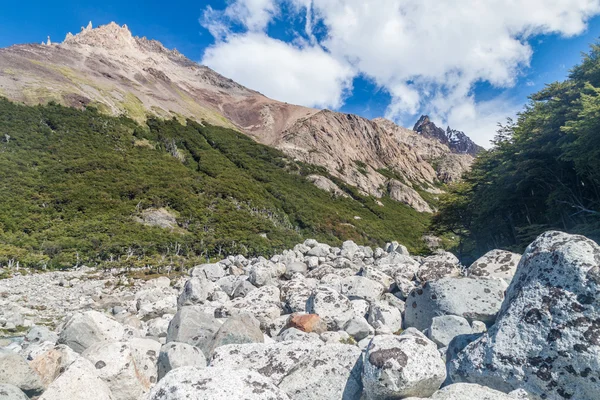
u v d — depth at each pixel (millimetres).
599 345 3682
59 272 33531
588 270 4035
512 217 28672
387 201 125562
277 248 56812
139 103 139750
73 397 4008
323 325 7469
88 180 69188
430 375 3758
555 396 3730
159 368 5547
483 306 6742
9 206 53094
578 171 19250
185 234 56969
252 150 127688
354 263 17469
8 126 81312
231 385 3266
